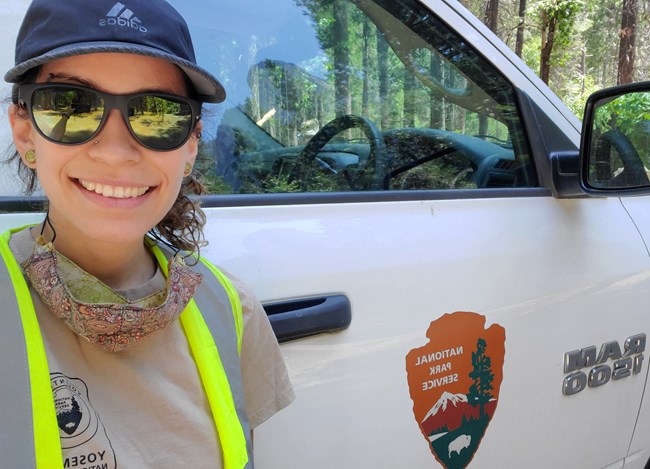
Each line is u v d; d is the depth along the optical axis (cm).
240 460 92
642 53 1777
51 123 83
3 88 109
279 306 122
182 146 91
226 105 146
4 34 111
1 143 108
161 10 86
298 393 124
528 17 1288
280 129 154
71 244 89
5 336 77
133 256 95
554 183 175
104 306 79
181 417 87
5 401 74
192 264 103
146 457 83
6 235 89
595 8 1914
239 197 131
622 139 170
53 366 79
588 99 162
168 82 89
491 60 178
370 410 133
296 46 163
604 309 178
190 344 93
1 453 73
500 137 183
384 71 171
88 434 78
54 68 84
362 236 138
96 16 81
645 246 191
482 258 154
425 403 142
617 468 194
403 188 167
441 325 144
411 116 173
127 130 86
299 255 128
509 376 157
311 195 139
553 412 169
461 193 161
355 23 168
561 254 170
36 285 81
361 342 132
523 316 159
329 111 163
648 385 196
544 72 1292
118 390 83
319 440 127
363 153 165
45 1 82
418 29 171
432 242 147
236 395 98
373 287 135
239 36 154
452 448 148
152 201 91
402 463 140
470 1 1424
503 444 159
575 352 171
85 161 85
